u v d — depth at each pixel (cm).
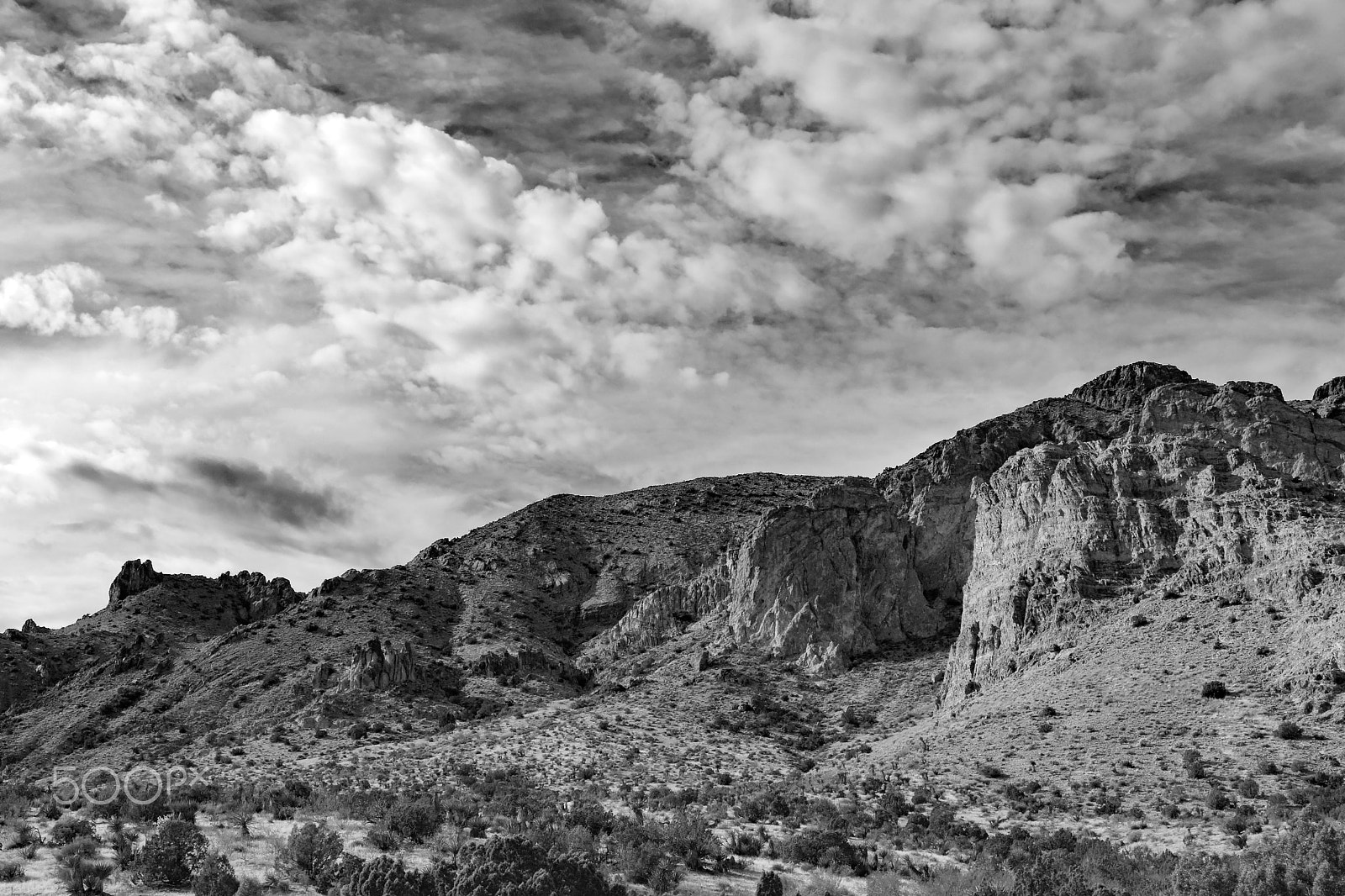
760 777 10375
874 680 14312
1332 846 4462
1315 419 15788
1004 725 9775
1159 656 10062
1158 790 7394
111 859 4425
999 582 13175
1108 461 13700
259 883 4031
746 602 16362
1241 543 11388
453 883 3800
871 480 19475
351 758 11562
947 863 5638
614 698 14525
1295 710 8325
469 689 15362
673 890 4497
